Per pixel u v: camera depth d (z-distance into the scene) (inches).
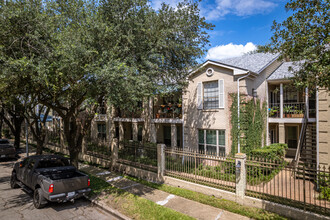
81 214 314.5
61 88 398.0
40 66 306.8
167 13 432.8
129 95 350.3
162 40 413.4
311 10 246.2
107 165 571.2
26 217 300.8
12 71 311.4
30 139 1098.7
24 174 383.2
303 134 508.4
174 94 596.7
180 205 324.8
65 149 776.9
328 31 234.4
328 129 356.2
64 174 367.6
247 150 507.5
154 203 326.3
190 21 445.4
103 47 371.6
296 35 260.2
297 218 267.3
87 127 486.6
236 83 518.6
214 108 560.7
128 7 397.1
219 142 553.0
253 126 536.7
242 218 281.9
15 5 329.7
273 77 617.9
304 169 269.6
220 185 349.4
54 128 1155.9
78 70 345.4
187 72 518.6
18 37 332.2
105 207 329.1
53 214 312.3
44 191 316.5
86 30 365.7
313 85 263.9
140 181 440.5
